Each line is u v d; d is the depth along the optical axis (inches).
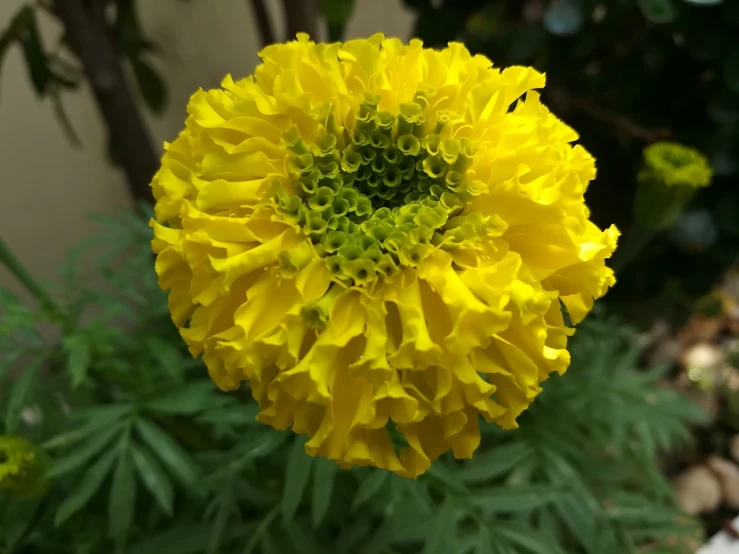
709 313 13.0
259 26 10.2
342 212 4.3
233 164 4.2
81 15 8.8
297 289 3.9
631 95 10.6
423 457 4.1
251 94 4.4
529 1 11.2
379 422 3.9
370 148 4.4
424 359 3.7
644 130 10.4
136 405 6.6
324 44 4.5
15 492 5.7
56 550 7.2
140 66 11.2
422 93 4.3
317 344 3.8
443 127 4.3
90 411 6.4
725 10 8.7
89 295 7.8
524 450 7.1
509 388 4.1
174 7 11.8
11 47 10.2
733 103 9.5
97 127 12.0
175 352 7.0
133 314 7.7
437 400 3.8
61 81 9.8
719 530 10.6
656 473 8.8
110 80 9.2
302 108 4.2
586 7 9.5
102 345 6.4
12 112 10.7
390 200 4.6
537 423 8.0
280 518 7.0
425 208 4.1
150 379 6.9
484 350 4.1
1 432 7.3
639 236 8.0
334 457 4.1
